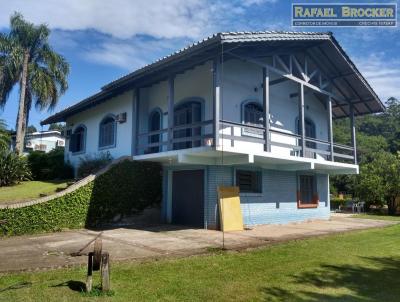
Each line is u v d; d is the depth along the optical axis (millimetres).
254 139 11711
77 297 5055
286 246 9383
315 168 16500
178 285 5734
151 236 10672
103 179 13008
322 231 12617
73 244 9117
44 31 26078
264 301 5117
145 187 14062
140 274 6285
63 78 26891
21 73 25500
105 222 12977
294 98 16344
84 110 19328
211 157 12398
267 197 14594
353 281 6215
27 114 26922
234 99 13422
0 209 10500
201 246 9086
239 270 6738
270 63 14523
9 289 5352
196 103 13555
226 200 12703
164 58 11305
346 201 27203
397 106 72688
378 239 11086
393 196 22750
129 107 15523
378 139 53875
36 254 7852
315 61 15375
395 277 6520
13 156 17000
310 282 6086
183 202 13742
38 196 12961
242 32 10539
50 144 40844
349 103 17562
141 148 14344
